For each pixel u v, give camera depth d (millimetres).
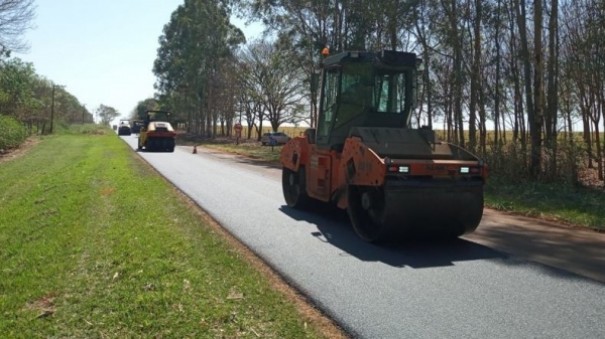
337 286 6074
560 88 20203
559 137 18219
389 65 9625
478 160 8352
